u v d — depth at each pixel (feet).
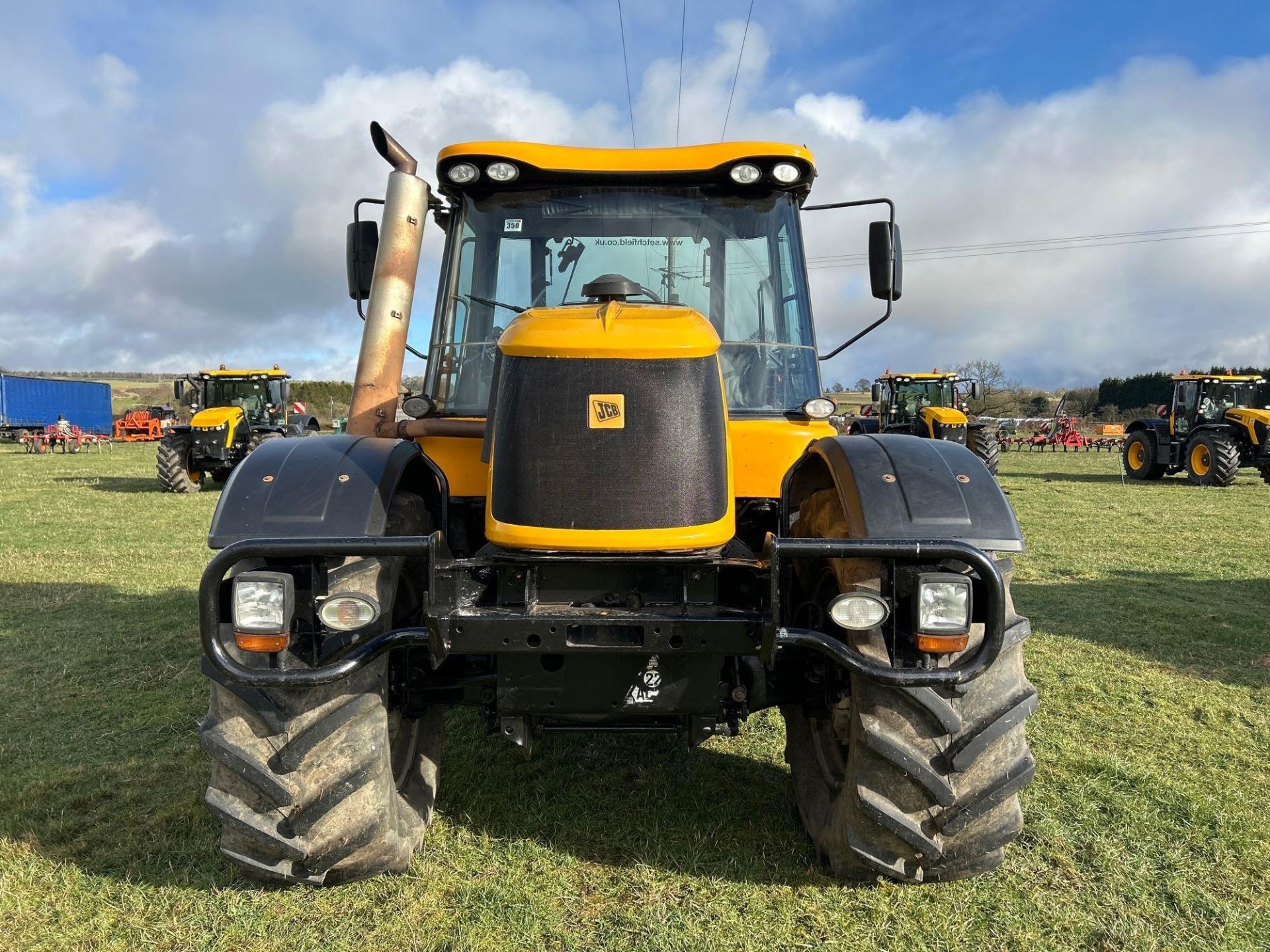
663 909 8.20
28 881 8.66
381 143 10.62
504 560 7.73
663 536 7.64
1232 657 16.66
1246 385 57.00
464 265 11.18
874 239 11.48
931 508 7.72
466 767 11.38
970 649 7.57
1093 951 7.68
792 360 10.98
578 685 7.97
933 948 7.68
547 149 10.82
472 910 8.15
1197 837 9.62
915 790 7.70
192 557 27.43
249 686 7.01
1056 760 11.69
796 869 8.90
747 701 8.78
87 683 14.80
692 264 11.07
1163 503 44.06
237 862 7.84
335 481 8.02
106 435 130.00
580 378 7.86
